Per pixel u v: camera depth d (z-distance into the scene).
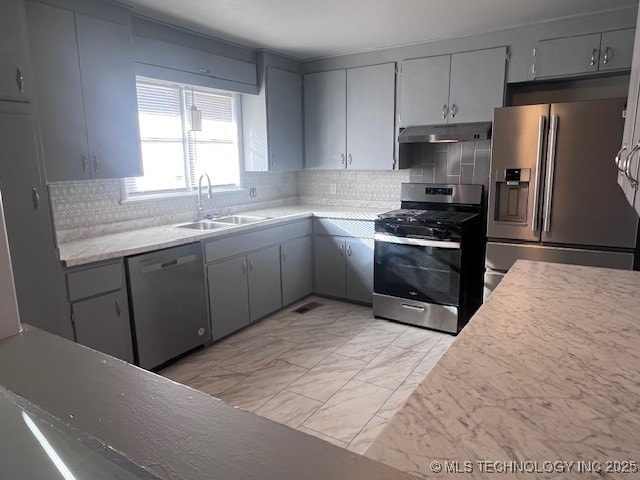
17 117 2.09
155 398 0.59
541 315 1.33
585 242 2.89
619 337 1.16
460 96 3.55
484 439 0.73
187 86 3.63
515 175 3.05
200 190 3.64
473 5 2.82
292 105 4.25
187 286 2.97
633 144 1.36
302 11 2.89
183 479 0.45
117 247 2.61
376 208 4.37
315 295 4.35
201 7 2.79
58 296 2.29
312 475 0.45
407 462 0.67
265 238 3.64
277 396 2.57
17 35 2.07
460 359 1.04
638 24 1.39
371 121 4.01
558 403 0.85
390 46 3.80
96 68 2.61
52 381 0.64
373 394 2.58
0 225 0.75
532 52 3.23
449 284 3.37
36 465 0.72
